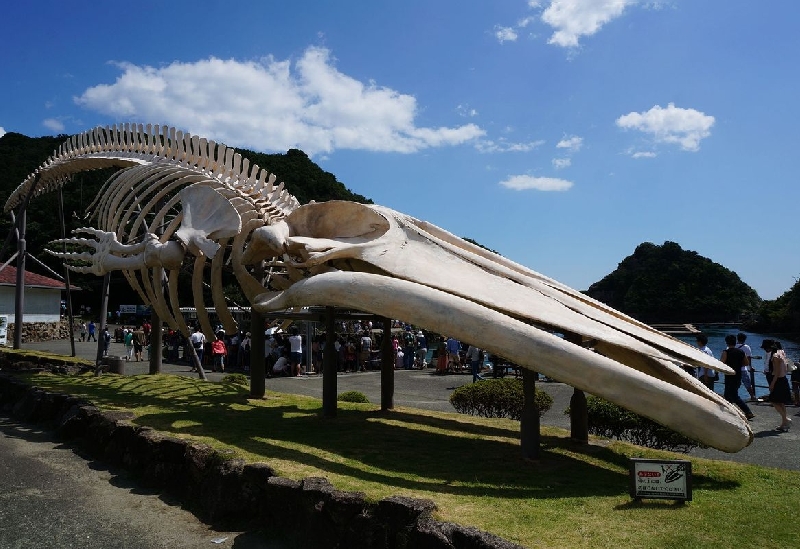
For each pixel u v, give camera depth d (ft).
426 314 19.44
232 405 31.91
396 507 14.83
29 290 102.37
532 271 25.91
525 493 17.31
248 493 18.70
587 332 19.21
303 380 55.52
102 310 44.32
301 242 25.80
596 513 15.49
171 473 22.18
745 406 34.83
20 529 18.51
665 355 19.31
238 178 33.71
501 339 18.39
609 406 27.37
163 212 33.30
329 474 18.65
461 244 26.91
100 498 21.43
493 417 33.63
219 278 30.14
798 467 24.36
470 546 13.19
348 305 20.94
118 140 42.37
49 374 42.42
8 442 28.89
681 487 16.35
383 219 26.21
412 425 27.68
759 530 14.43
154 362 44.29
